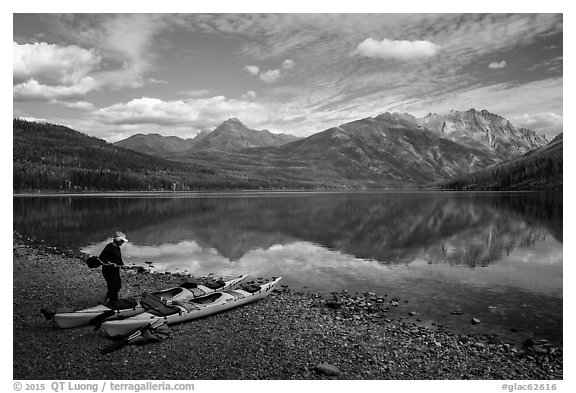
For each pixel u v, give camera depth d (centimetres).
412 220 7350
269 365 1435
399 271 3167
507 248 4322
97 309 1698
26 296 2042
